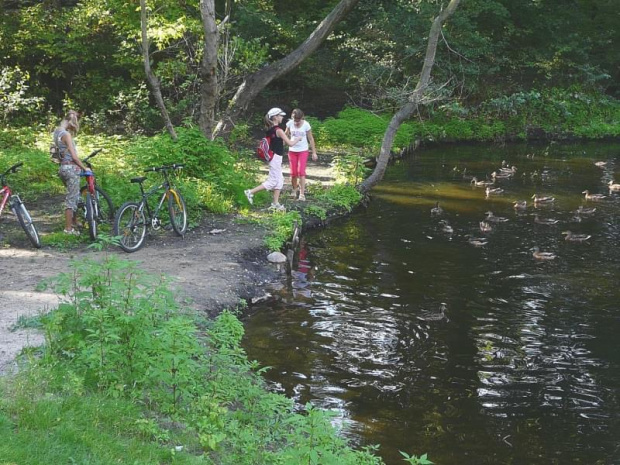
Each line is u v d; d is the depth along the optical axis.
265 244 12.45
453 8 17.58
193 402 6.15
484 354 8.93
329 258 12.90
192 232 12.75
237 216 13.98
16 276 9.47
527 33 37.44
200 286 9.92
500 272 12.38
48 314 7.21
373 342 9.15
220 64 20.84
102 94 25.78
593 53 40.91
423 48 31.23
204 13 16.83
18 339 7.06
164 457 5.23
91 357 5.98
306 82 33.09
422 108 32.09
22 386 5.76
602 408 7.66
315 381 7.95
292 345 8.91
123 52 25.03
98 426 5.41
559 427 7.23
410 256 13.24
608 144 32.44
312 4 33.06
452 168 23.94
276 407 6.62
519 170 23.81
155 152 14.99
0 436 4.88
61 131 11.38
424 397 7.73
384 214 16.75
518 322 10.05
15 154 17.59
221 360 7.05
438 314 10.19
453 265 12.73
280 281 11.28
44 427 5.17
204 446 5.55
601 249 14.09
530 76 37.72
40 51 25.86
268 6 30.22
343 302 10.58
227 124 20.22
